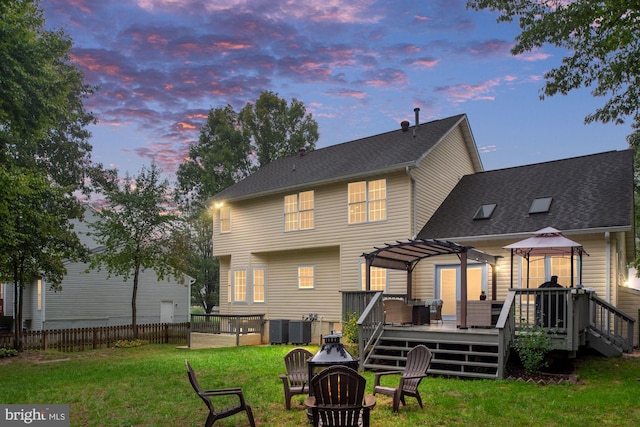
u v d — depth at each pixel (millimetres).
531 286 16969
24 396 10797
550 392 9852
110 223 24250
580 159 20250
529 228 17047
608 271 15562
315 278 23359
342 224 21578
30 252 21156
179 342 26453
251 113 44375
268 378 11984
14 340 21062
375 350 13688
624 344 14094
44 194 20328
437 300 16734
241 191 26156
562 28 14938
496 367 11648
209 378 12234
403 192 19719
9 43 17312
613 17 12625
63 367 16109
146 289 33188
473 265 18312
